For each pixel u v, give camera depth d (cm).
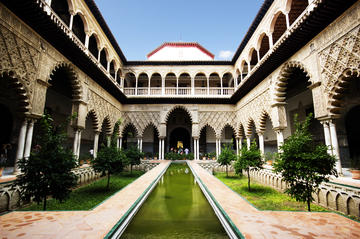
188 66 1364
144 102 1341
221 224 248
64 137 367
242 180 813
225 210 259
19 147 491
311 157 336
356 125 699
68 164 341
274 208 434
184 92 1367
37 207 430
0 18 427
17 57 471
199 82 1614
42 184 314
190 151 1605
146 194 374
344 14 461
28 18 486
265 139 1359
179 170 851
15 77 464
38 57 541
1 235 178
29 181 315
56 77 885
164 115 1330
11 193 387
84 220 221
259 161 609
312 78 565
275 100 776
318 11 464
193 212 299
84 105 803
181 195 411
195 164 985
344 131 739
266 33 846
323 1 434
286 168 362
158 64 1365
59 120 1038
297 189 353
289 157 364
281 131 755
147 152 1495
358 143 690
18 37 475
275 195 552
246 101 1120
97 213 245
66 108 1103
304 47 604
